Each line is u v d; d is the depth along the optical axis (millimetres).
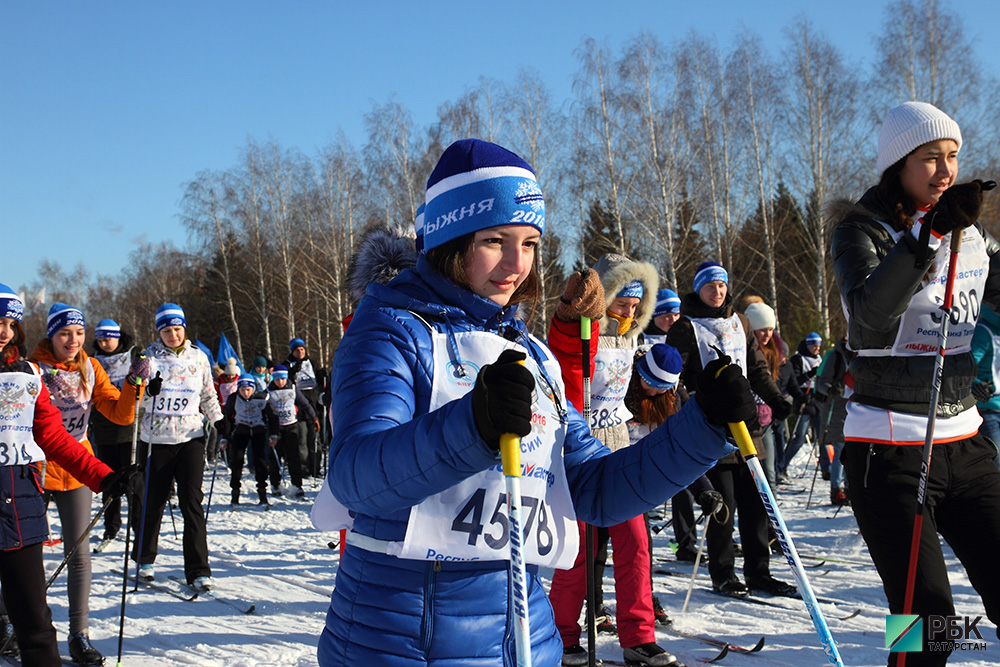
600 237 25625
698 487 5039
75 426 4957
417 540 1525
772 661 3922
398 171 27078
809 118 24109
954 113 23391
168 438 5855
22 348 3758
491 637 1572
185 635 4668
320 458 13641
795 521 7656
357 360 1569
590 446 1898
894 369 2717
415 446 1363
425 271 1710
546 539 1667
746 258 28953
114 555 7023
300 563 6699
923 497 2488
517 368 1335
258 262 32406
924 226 2367
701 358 5074
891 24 23719
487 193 1646
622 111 24328
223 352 15172
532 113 25641
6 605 3332
